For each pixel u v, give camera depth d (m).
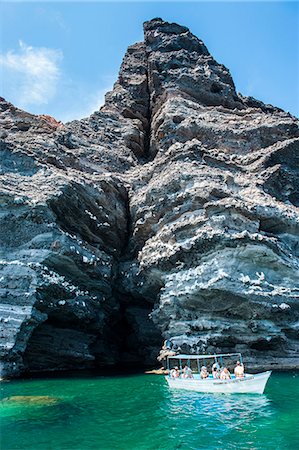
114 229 35.44
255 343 27.14
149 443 12.24
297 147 36.25
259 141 39.00
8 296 25.86
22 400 18.64
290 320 27.42
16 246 27.91
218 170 32.69
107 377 26.41
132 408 16.92
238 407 16.52
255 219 28.56
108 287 33.19
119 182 37.12
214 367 22.94
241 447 11.66
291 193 35.28
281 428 13.45
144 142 47.66
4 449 11.86
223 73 50.94
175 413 15.84
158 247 30.42
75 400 18.72
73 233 30.84
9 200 27.95
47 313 28.27
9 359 24.92
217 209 28.25
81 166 36.06
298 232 30.28
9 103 38.16
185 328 27.89
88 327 32.44
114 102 49.56
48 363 30.33
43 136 35.53
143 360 37.03
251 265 27.27
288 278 28.02
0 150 31.27
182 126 39.69
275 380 22.58
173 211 30.69
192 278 27.36
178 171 31.73
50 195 28.66
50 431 13.62
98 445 12.13
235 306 26.42
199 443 12.13
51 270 28.23
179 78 47.41
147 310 36.22
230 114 44.00
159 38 55.56
